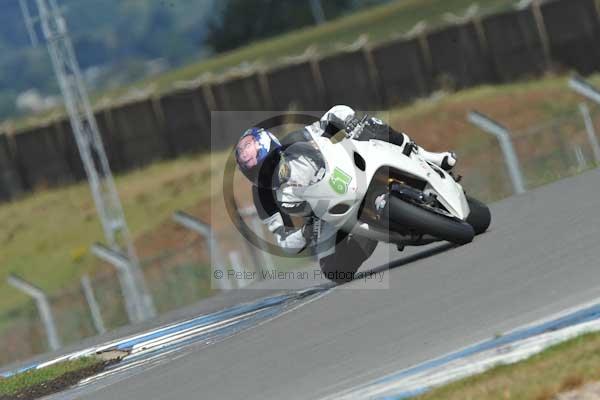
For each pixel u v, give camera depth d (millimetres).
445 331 28047
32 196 136875
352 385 25250
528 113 119688
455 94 133625
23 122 154875
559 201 46938
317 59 139750
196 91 139750
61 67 89000
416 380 24156
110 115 139125
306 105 139375
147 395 30703
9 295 109312
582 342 23656
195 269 74688
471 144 114000
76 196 132750
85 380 38594
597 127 88812
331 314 34875
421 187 39000
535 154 85188
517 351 24266
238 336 36500
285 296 45406
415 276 36938
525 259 34094
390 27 179125
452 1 181750
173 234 102562
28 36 90062
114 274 69750
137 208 119812
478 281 32906
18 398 38781
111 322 71375
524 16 136875
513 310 28156
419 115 123875
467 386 22828
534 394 21328
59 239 119875
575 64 135875
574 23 136125
